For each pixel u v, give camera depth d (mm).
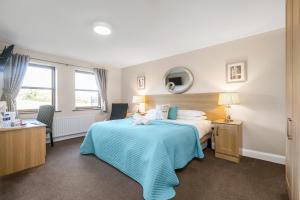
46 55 3801
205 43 3207
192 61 3660
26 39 2928
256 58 2775
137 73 4941
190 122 2943
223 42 3150
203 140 2949
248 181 2008
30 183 1972
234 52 3027
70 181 2020
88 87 4730
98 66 4883
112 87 5242
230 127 2641
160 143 1853
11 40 2967
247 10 2025
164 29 2555
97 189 1844
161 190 1687
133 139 2125
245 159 2713
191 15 2137
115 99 5332
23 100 3551
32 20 2244
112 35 2768
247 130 2867
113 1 1821
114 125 2688
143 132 2180
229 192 1784
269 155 2633
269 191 1803
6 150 2189
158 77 4371
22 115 3461
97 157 2830
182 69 3783
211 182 1986
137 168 1981
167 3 1864
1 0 1783
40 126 2520
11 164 2227
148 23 2348
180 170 2303
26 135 2373
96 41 3039
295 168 1322
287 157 1696
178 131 2291
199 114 3320
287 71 1589
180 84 3848
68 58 4184
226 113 3084
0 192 1784
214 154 2926
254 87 2797
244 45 2906
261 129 2727
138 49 3545
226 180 2033
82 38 2893
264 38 2691
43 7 1930
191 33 2721
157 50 3627
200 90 3539
